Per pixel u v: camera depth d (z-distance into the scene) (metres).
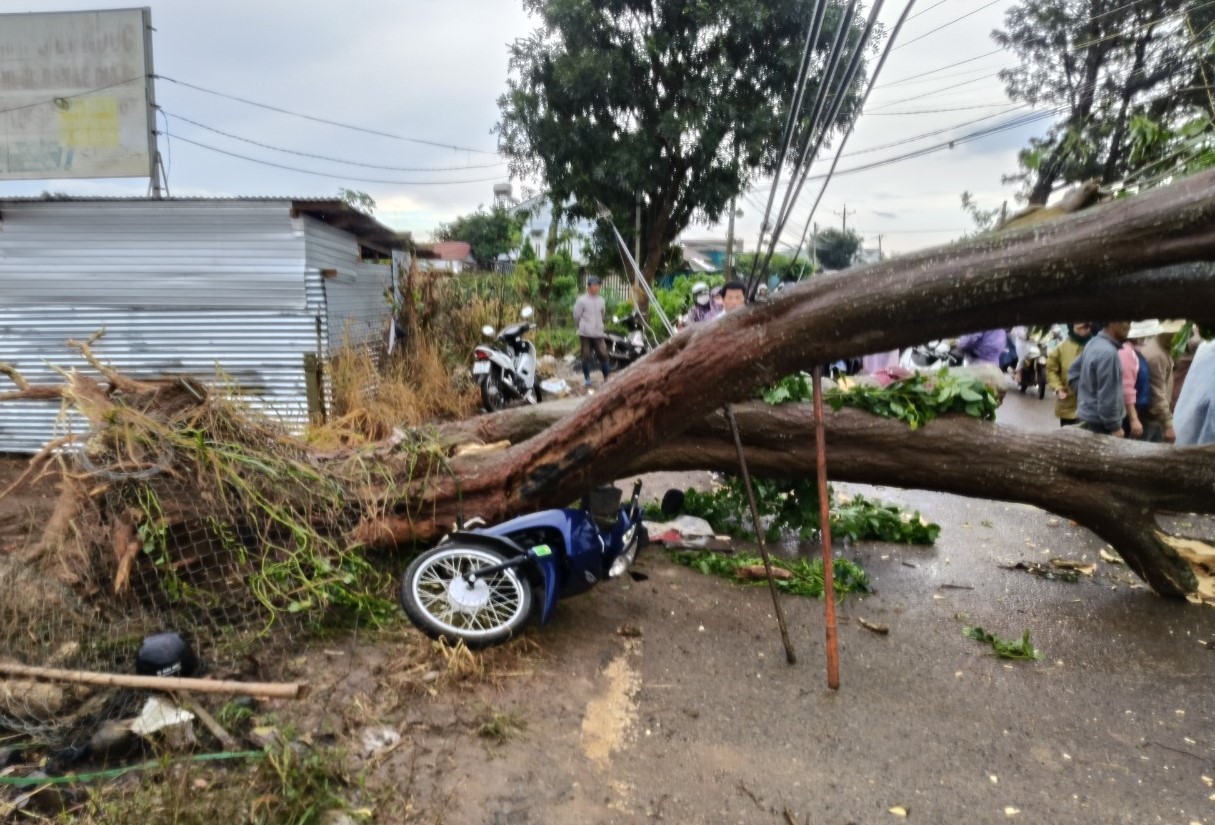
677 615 4.68
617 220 18.19
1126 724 3.64
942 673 4.10
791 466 5.52
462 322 13.17
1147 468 4.91
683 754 3.30
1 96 11.31
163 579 3.97
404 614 4.33
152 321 7.83
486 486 4.64
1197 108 5.64
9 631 3.51
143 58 11.29
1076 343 7.62
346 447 4.98
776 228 3.67
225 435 4.36
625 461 4.49
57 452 4.04
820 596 5.03
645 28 17.44
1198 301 3.75
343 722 3.34
